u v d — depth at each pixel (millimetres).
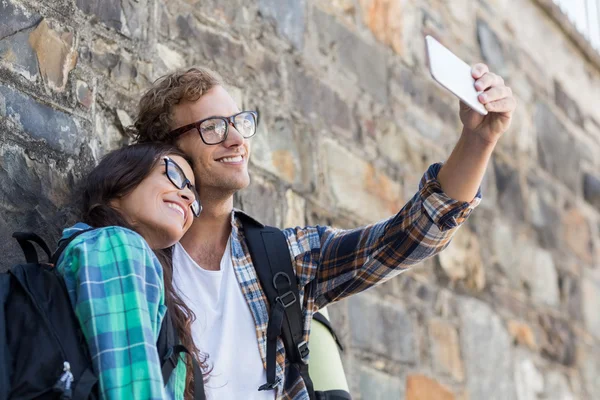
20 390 1756
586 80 7469
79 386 1785
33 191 2586
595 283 6684
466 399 4746
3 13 2672
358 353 4078
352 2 4746
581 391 5984
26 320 1855
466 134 2498
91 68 2971
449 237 2557
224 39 3736
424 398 4426
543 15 6965
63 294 1929
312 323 2686
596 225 6953
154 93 2631
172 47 3416
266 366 2359
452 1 5777
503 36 6320
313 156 4098
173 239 2260
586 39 7387
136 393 1814
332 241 2633
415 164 4898
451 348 4781
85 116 2877
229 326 2395
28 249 2125
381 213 4480
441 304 4836
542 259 6043
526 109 6418
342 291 2625
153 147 2350
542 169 6418
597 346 6426
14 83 2645
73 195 2588
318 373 2566
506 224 5762
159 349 2057
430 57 2199
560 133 6809
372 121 4645
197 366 2199
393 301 4449
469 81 2314
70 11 2938
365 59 4723
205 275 2453
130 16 3213
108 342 1857
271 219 3717
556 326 5953
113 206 2254
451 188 2498
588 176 7055
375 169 4543
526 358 5465
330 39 4477
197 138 2547
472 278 5195
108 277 1950
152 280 2018
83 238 2039
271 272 2488
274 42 4059
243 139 2572
